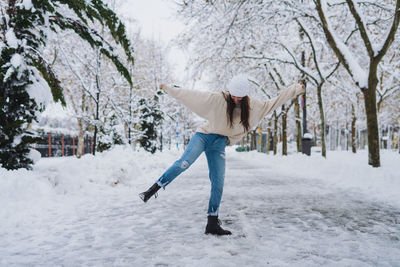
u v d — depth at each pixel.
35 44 6.26
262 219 3.98
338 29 13.60
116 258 2.56
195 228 3.54
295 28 16.67
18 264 2.42
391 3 12.78
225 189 6.83
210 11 11.11
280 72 18.98
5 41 5.78
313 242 2.98
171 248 2.80
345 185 7.28
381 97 18.75
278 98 3.30
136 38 16.27
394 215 4.21
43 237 3.16
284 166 13.56
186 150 3.21
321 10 9.62
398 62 16.41
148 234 3.29
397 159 13.61
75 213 4.29
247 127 3.20
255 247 2.83
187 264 2.41
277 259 2.51
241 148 43.06
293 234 3.27
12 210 4.09
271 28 13.65
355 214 4.27
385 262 2.44
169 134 29.78
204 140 3.23
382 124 35.97
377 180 7.09
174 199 5.51
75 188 5.73
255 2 10.77
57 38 9.01
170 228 3.54
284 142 20.39
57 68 12.56
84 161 7.04
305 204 5.04
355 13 8.78
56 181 5.66
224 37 12.65
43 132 21.67
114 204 4.97
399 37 13.22
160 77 20.38
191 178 9.16
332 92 20.91
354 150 24.05
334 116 35.88
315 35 13.54
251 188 6.98
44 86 6.11
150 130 16.73
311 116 33.34
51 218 3.98
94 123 10.45
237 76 3.10
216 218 3.29
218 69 16.27
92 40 6.64
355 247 2.83
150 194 3.14
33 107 6.09
